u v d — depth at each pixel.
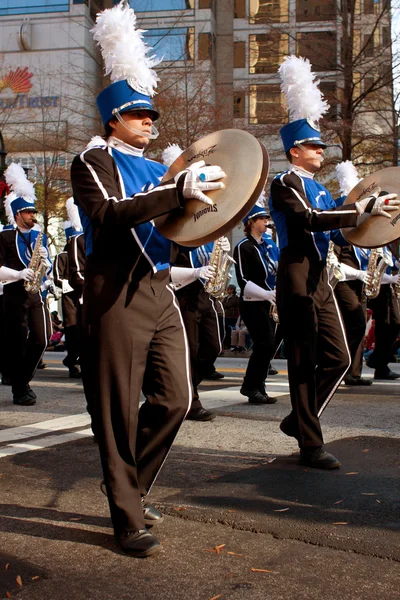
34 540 3.26
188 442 5.33
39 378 10.45
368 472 4.30
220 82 28.38
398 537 3.21
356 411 6.74
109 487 3.16
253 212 7.54
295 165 4.75
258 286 7.29
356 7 20.31
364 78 20.27
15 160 26.30
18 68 33.56
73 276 6.84
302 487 3.99
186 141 19.39
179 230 3.14
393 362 12.84
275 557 3.03
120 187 3.26
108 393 3.19
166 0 28.31
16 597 2.65
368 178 5.20
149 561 3.00
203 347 6.62
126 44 3.39
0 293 7.86
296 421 4.49
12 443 5.39
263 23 23.92
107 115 3.40
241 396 8.05
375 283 7.93
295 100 4.73
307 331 4.48
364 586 2.73
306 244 4.53
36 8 34.59
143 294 3.23
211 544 3.18
